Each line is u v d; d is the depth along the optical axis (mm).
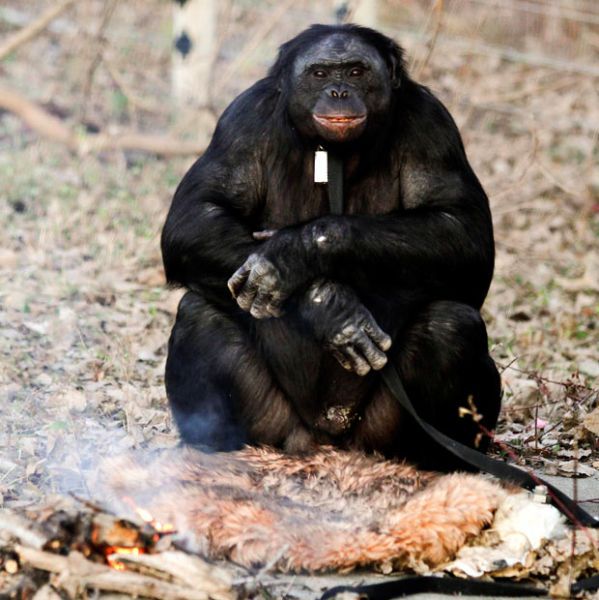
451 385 10328
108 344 14672
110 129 24172
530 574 9078
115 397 12914
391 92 10375
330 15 31109
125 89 24656
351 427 10727
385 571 9102
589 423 12086
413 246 10133
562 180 23672
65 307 15984
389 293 10383
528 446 12156
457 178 10633
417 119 10648
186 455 10023
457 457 10617
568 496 10648
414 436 10570
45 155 23109
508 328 16672
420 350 10328
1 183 21016
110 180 22172
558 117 27375
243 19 31531
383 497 9586
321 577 9047
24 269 17438
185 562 8320
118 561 8359
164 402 12891
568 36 30641
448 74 27641
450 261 10328
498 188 22812
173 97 26672
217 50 25297
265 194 10797
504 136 26172
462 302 10641
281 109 10508
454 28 29016
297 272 9797
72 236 19031
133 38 31172
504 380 14195
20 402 12602
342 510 9484
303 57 10219
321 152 10367
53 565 8297
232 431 10672
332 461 9969
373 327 9906
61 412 12180
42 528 8484
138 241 19062
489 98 25781
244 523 9125
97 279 17344
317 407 10625
